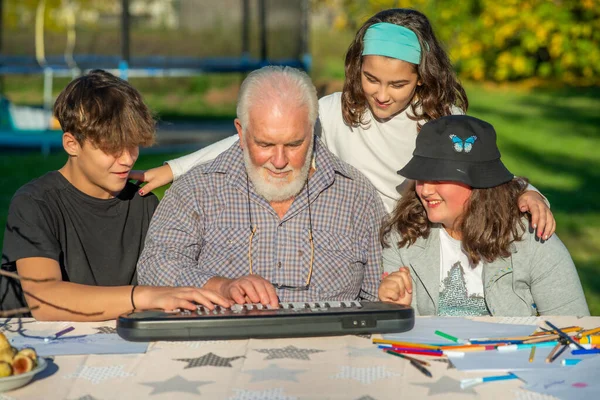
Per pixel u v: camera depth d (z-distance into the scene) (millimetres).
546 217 2479
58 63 11922
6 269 2533
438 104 2986
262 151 2461
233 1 13242
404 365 1850
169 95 15156
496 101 12070
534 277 2596
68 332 2115
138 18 13445
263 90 2410
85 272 2645
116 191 2627
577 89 13070
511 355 1912
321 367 1835
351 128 3115
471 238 2537
